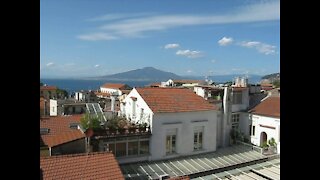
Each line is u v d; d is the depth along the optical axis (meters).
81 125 29.50
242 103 42.62
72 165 17.61
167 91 36.53
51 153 23.98
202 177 29.20
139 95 34.22
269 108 40.03
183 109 34.06
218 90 42.44
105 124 30.80
